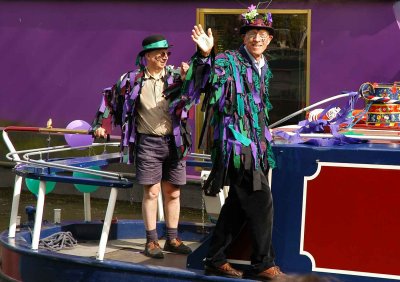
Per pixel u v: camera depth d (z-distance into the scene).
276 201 6.67
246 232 6.78
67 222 9.20
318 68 13.09
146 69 8.07
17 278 7.74
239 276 6.67
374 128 7.79
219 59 6.58
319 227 6.55
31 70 14.91
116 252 8.34
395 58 12.68
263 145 6.60
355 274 6.45
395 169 6.31
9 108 15.12
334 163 6.48
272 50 13.35
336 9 12.91
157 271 6.87
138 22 14.07
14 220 8.26
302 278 6.56
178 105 7.35
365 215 6.40
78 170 7.41
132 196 14.05
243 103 6.56
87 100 14.55
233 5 13.38
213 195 6.73
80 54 14.55
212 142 6.66
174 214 8.25
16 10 14.93
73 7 14.52
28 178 7.87
